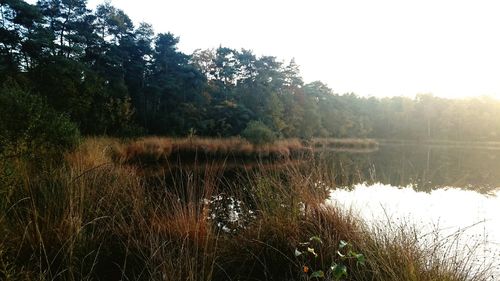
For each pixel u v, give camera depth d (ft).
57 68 70.13
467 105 253.03
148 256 9.71
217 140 73.82
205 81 123.44
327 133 169.68
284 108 148.87
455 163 62.13
